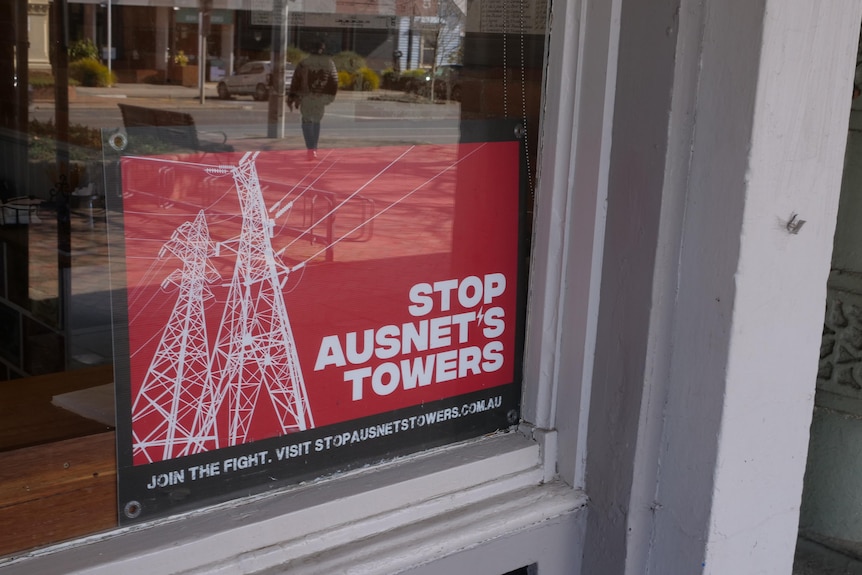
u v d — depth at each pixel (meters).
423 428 1.97
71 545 1.51
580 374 2.05
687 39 1.81
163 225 1.54
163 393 1.57
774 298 1.92
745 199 1.80
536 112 2.02
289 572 1.66
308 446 1.78
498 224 2.01
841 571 2.84
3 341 2.88
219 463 1.66
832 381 2.88
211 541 1.59
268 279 1.67
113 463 1.54
